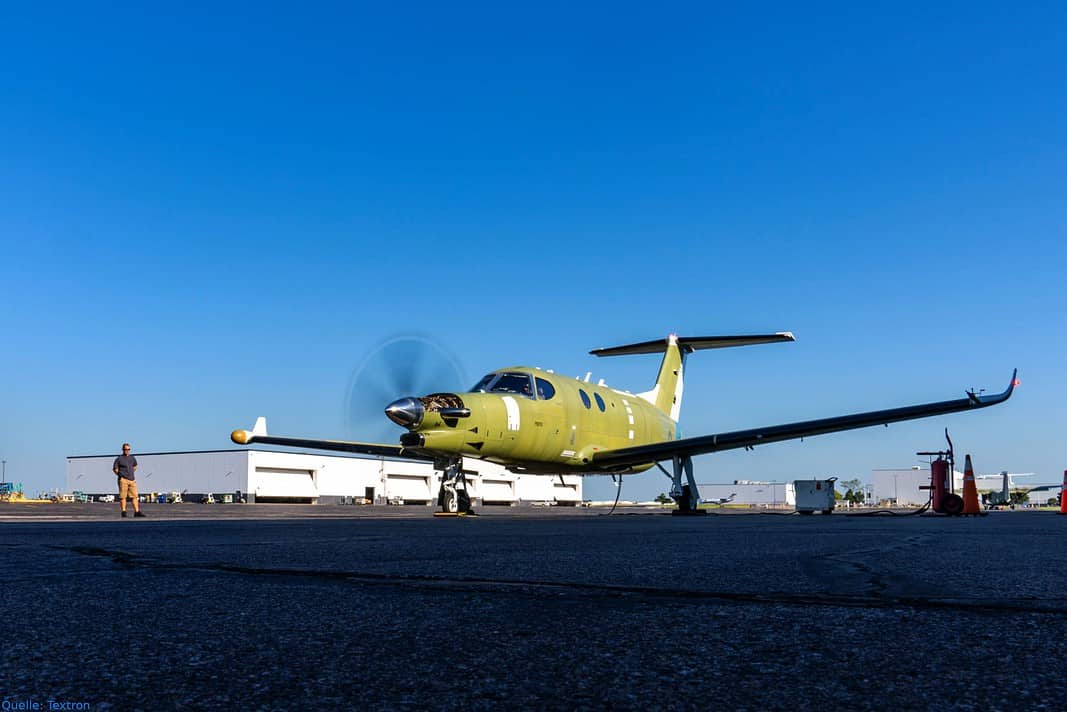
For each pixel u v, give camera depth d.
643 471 24.83
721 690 1.73
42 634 2.33
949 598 3.09
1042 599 3.06
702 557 4.98
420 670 1.90
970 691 1.72
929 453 19.61
